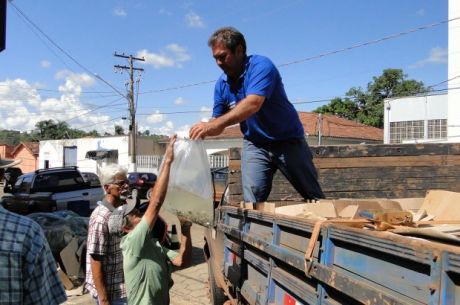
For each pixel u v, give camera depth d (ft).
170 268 12.82
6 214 6.11
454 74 63.62
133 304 12.00
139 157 123.03
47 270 6.33
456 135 63.52
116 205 14.16
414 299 5.32
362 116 163.43
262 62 11.78
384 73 162.09
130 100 115.24
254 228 11.53
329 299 7.28
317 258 7.61
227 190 18.70
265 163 13.61
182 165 10.59
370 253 6.23
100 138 145.28
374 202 9.45
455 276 4.70
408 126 92.12
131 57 114.52
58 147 163.12
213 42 11.95
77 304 23.49
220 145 110.83
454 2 63.16
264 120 12.92
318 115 124.47
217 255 15.55
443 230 6.52
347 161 16.30
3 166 7.43
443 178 16.29
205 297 22.70
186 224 12.91
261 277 10.92
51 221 27.73
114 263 13.46
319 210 9.50
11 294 5.82
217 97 13.55
